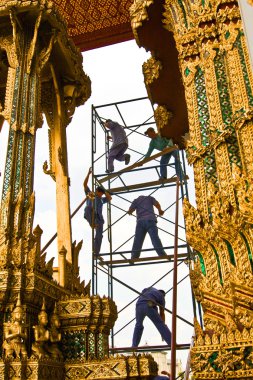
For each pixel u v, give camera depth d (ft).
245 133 17.07
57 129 37.76
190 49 21.59
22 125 31.73
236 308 14.66
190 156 19.36
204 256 17.17
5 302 24.53
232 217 15.83
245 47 18.98
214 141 18.11
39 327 23.82
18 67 33.88
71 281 31.55
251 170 16.03
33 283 24.89
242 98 17.87
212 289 16.12
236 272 15.20
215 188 17.19
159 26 28.91
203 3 21.39
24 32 35.47
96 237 44.52
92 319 26.07
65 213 34.22
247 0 16.48
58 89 38.86
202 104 20.07
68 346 25.90
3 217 27.55
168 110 36.70
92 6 47.03
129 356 23.35
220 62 19.99
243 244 15.56
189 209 17.89
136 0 28.71
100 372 23.12
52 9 34.94
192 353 14.21
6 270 24.88
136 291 38.86
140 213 43.86
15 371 20.94
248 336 13.47
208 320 15.72
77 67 39.40
